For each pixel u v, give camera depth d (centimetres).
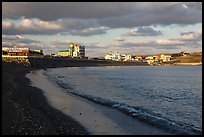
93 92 4175
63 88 4384
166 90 4903
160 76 9625
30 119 1906
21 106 2339
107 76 8994
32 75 7338
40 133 1603
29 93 3341
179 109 2811
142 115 2283
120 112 2405
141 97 3766
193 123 2147
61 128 1811
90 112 2388
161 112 2619
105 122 2030
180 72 13238
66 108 2547
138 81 7050
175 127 1920
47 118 2038
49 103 2780
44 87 4338
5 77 4872
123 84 5984
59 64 18225
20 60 13512
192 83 6662
